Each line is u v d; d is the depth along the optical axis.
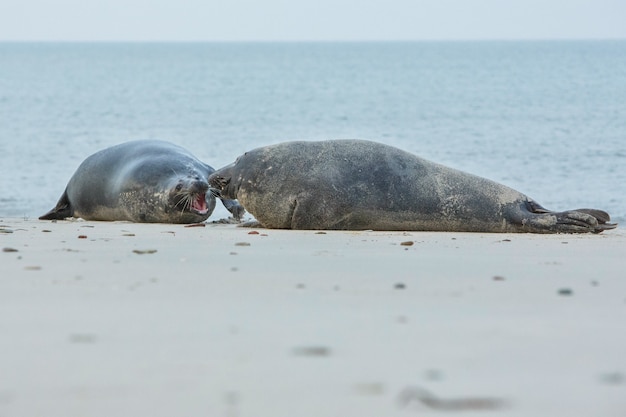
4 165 55.19
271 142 69.88
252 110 96.88
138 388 8.66
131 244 20.62
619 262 18.00
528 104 98.25
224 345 10.24
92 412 7.97
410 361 9.63
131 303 12.67
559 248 20.72
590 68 176.00
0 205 41.56
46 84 145.50
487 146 64.50
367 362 9.59
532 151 61.25
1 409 8.05
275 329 11.06
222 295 13.41
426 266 16.94
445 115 89.00
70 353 9.87
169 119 87.19
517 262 17.81
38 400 8.29
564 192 45.41
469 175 26.11
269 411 8.01
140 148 32.03
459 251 19.81
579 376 9.11
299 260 17.67
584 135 69.62
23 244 20.52
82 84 146.00
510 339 10.61
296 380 8.94
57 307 12.32
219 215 36.75
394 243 21.42
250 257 18.09
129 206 30.69
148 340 10.45
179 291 13.71
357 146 26.16
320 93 121.38
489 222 25.44
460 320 11.66
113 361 9.57
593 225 25.06
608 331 11.07
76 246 20.06
